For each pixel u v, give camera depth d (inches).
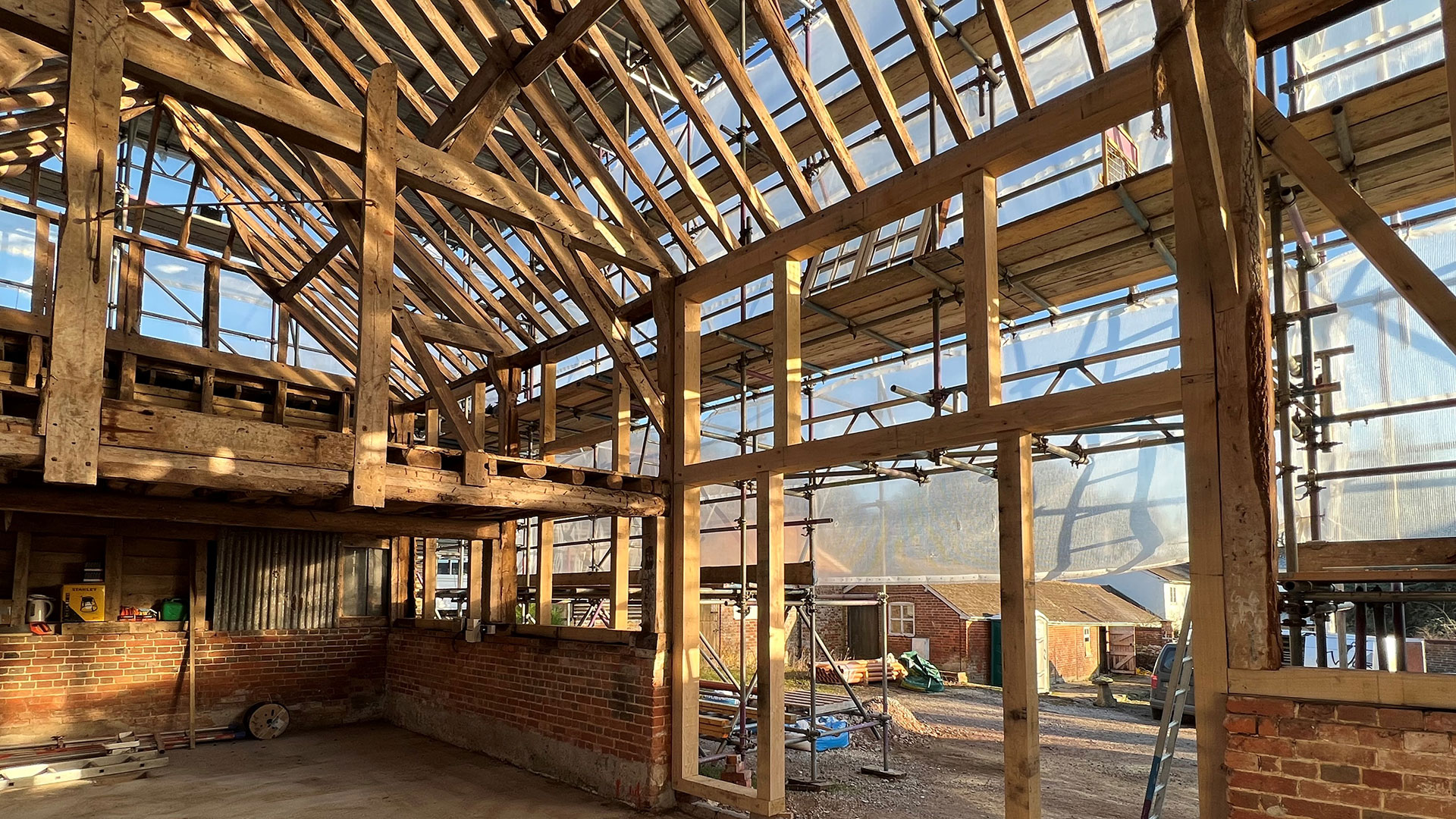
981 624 644.1
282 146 375.6
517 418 341.1
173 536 355.9
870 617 707.4
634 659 253.3
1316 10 149.4
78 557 342.0
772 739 221.3
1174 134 158.9
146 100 311.0
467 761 305.1
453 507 282.8
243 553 370.6
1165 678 480.1
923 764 323.3
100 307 172.6
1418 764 122.6
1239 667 141.9
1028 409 177.9
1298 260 224.5
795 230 235.1
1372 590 192.5
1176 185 158.2
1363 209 149.6
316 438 203.5
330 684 383.2
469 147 239.5
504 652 313.1
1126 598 904.3
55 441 164.2
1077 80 309.7
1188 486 151.6
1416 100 167.8
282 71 249.8
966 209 196.5
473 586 340.5
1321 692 133.0
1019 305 278.2
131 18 180.9
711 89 428.1
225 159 348.5
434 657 360.2
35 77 269.7
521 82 243.9
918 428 197.9
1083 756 353.4
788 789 279.1
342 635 389.7
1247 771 138.2
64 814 236.7
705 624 609.9
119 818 233.1
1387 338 247.1
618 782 252.1
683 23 376.2
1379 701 127.7
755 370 353.4
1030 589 178.9
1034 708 174.4
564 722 277.7
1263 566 141.3
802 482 476.1
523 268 321.1
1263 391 144.4
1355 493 247.1
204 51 190.4
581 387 383.6
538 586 311.1
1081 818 255.6
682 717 245.4
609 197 273.1
